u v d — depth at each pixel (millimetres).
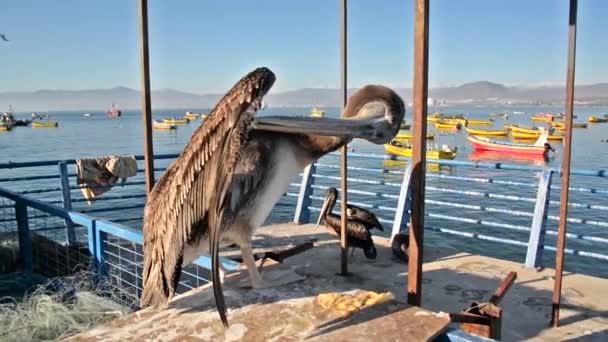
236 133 2758
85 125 146375
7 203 7594
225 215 3418
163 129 104250
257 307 3490
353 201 22094
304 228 8133
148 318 3391
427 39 3309
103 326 3289
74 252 6551
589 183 26406
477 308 3676
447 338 3031
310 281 3984
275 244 7160
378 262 6391
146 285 3600
